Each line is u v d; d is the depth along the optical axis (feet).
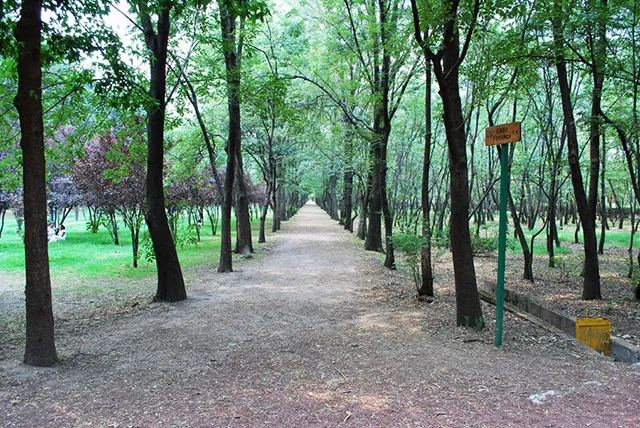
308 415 11.37
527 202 87.71
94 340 19.27
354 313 24.73
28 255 15.49
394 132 63.67
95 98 27.20
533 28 25.52
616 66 26.48
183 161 49.96
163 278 28.07
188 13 31.24
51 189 71.36
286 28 48.19
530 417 11.05
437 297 29.30
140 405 12.14
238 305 26.84
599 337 18.56
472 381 13.76
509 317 23.12
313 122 57.31
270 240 72.33
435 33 19.11
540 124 37.50
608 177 58.90
